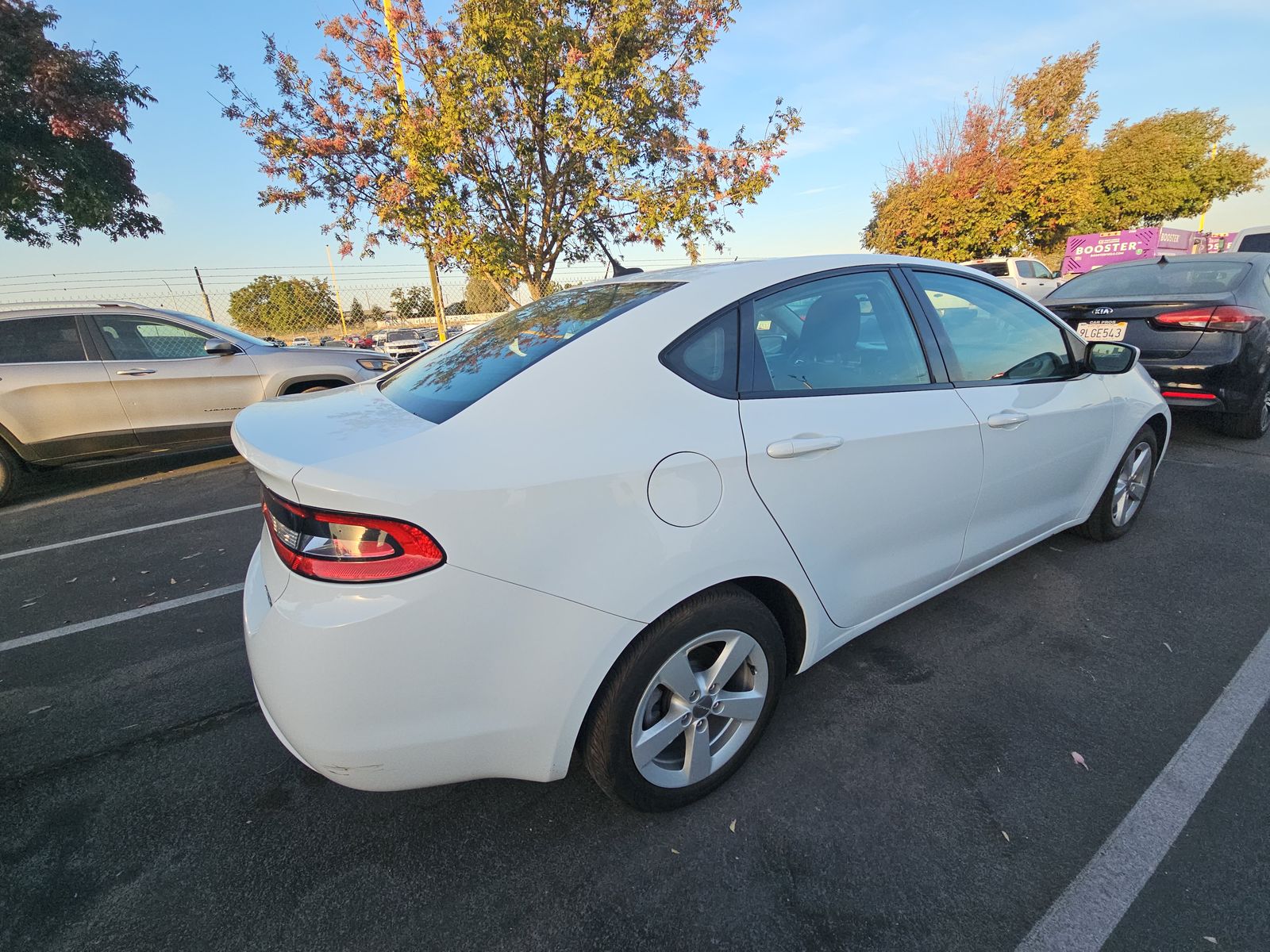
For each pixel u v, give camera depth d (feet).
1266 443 17.37
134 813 6.57
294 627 4.67
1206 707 7.33
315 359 21.16
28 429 17.74
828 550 6.59
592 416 5.30
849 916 5.17
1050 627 9.07
